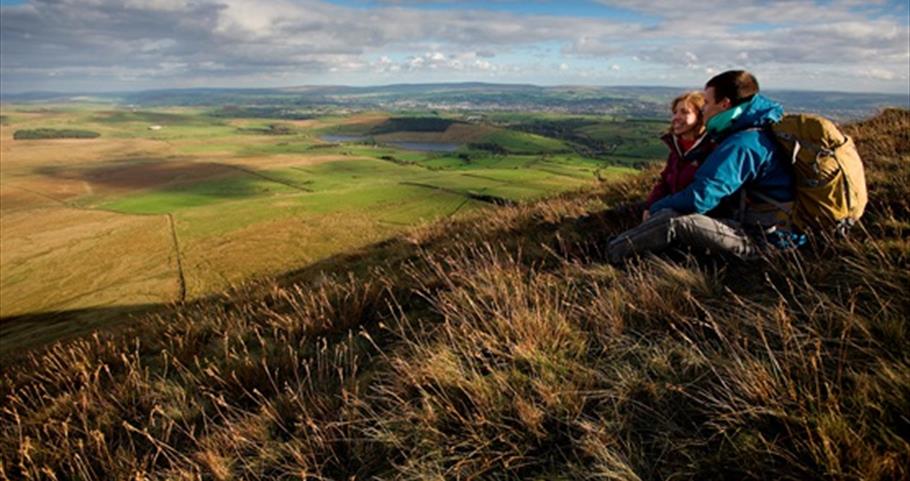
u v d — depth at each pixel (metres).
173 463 3.01
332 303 5.20
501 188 113.50
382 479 2.49
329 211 93.81
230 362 4.17
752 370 2.29
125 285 58.66
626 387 2.52
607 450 2.17
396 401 2.96
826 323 2.64
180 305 7.98
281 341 4.55
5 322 48.94
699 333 2.91
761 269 3.45
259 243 74.06
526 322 3.26
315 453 2.76
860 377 2.10
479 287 4.21
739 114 3.40
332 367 3.79
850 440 1.82
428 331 3.95
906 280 2.79
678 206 3.56
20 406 4.73
